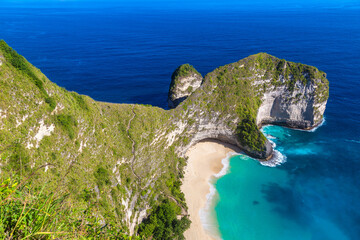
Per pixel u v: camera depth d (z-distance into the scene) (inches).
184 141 3265.3
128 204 2206.0
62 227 470.6
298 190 2785.4
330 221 2416.3
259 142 3265.3
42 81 1903.3
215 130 3469.5
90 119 2247.8
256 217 2481.5
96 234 596.4
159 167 2773.1
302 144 3545.8
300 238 2267.5
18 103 1587.1
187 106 3248.0
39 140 1658.5
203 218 2464.3
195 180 2910.9
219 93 3501.5
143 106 2935.5
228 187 2832.2
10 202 429.7
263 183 2896.2
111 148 2319.1
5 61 1673.2
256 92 3742.6
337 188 2805.1
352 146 3469.5
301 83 3747.5
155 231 2190.0
